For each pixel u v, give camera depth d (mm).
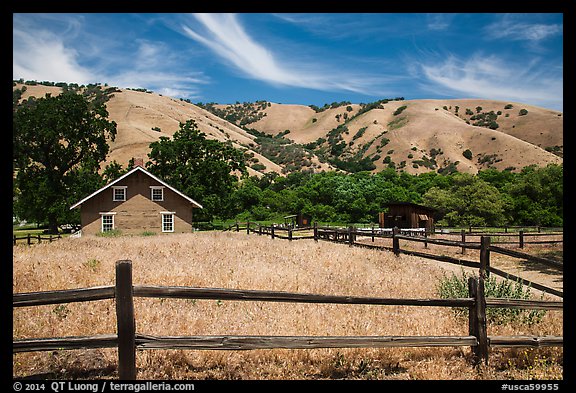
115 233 37312
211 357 5746
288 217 57875
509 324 7578
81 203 38344
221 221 61812
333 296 5531
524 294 8398
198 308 7672
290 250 18641
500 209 45156
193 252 17000
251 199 66125
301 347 5293
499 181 65188
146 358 5531
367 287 10336
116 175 56188
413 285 10859
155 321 6848
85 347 4605
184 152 55500
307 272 12008
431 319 7523
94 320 6867
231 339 5039
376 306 8273
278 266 13078
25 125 53469
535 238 29781
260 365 5680
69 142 56906
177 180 53875
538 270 16578
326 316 7344
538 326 7605
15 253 16375
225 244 21344
